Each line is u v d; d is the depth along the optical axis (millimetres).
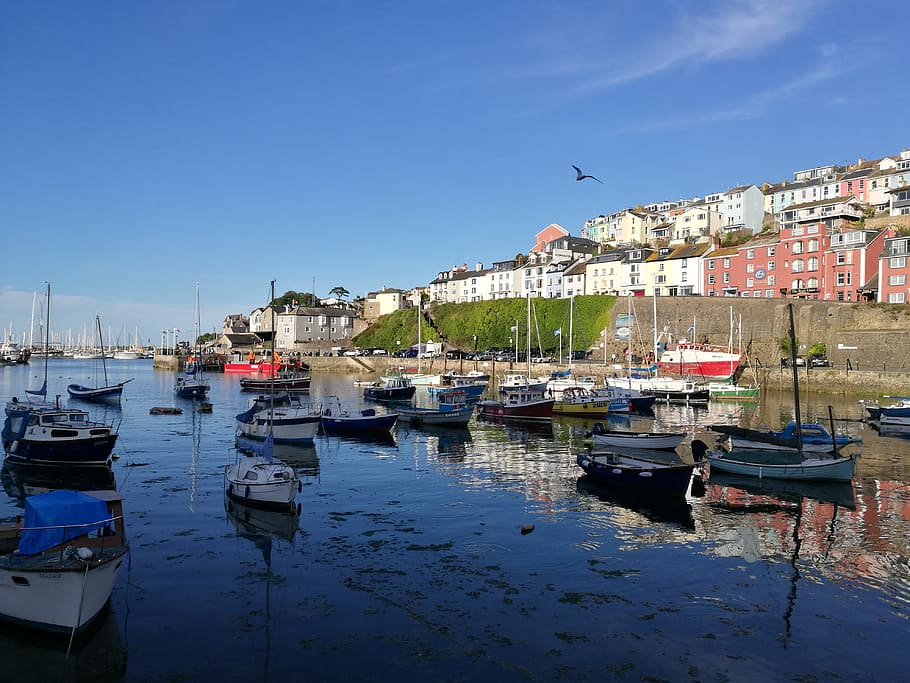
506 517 26172
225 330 188250
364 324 164375
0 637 15812
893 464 37000
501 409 56969
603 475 31656
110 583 16578
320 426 48812
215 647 15602
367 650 15562
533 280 146000
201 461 36938
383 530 24375
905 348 79312
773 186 151875
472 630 16594
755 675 14695
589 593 18891
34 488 30688
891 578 20188
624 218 165750
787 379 80812
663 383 71750
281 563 20891
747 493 30234
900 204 107312
